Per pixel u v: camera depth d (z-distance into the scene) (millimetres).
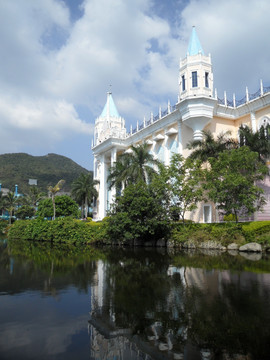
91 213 66500
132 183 33250
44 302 8930
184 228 27453
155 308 8125
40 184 118500
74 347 5797
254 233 22609
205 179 27000
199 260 17547
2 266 16594
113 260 18625
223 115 34406
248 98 33281
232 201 24609
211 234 25047
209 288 10242
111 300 9031
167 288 10438
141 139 45344
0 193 79562
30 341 6066
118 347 5777
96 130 60219
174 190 27984
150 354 5457
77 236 35125
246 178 24141
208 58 34469
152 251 23906
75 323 7117
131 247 28859
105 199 52344
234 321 6957
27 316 7629
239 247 22516
